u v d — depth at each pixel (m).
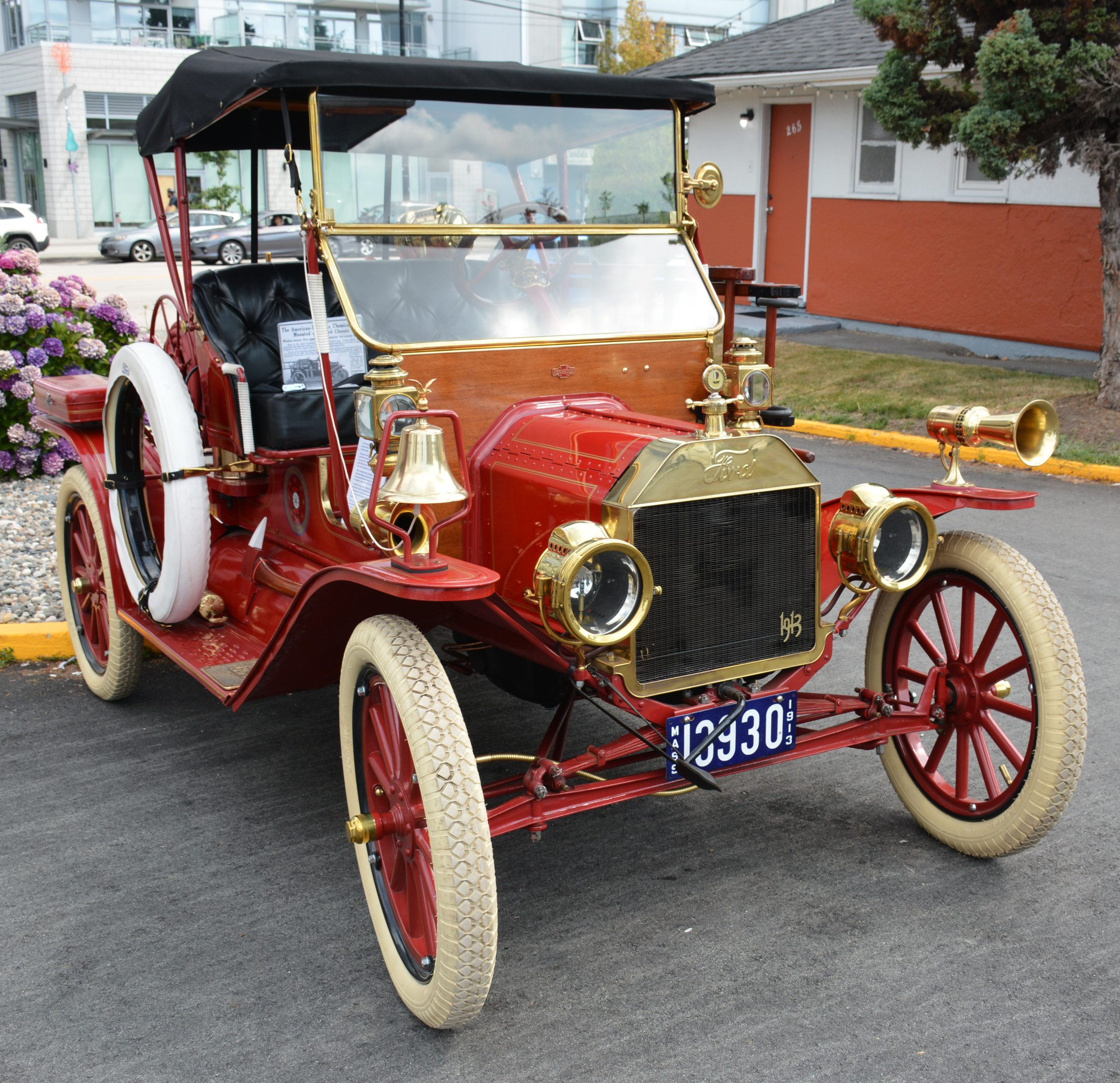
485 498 3.44
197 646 4.04
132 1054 2.68
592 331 3.76
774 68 13.98
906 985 2.89
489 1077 2.60
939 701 3.55
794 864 3.49
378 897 2.99
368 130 3.44
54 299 7.88
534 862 3.53
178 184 4.32
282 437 3.75
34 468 8.06
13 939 3.13
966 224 12.67
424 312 3.54
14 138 37.97
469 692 4.84
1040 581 3.29
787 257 15.27
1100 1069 2.59
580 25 36.44
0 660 5.20
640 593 2.77
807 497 3.15
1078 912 3.21
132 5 36.53
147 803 3.90
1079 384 10.34
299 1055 2.68
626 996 2.87
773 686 3.27
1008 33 8.20
